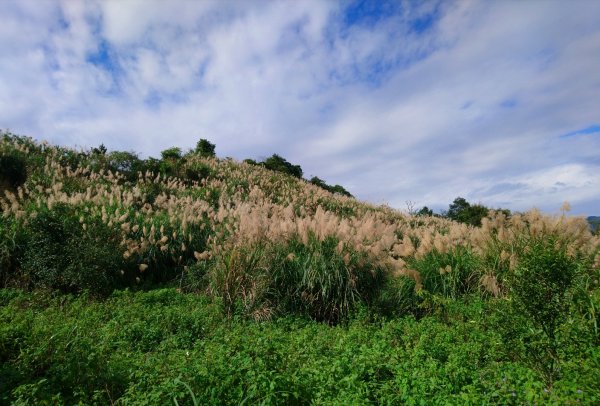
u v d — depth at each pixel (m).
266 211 14.25
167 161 23.92
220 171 25.22
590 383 3.57
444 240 10.36
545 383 4.19
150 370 4.68
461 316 7.55
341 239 9.32
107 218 11.95
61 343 5.15
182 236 12.73
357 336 6.40
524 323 4.89
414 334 6.39
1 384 4.21
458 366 4.79
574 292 5.41
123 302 8.66
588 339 4.63
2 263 10.03
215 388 3.96
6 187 16.12
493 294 8.77
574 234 8.54
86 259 9.77
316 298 8.62
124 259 11.07
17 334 5.28
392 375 4.77
